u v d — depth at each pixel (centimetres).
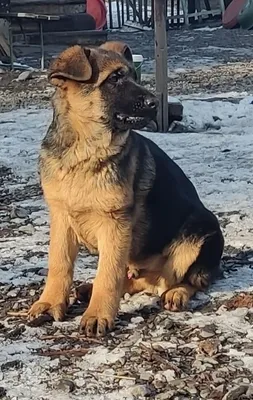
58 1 838
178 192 244
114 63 225
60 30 838
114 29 1188
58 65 223
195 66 777
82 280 255
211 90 628
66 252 232
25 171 388
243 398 192
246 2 1120
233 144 437
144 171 235
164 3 463
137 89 226
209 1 1206
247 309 234
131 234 227
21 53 811
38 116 521
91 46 239
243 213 318
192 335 220
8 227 310
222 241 247
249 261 271
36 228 308
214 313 233
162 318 229
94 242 232
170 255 242
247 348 213
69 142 223
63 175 223
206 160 400
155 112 228
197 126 495
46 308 230
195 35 1078
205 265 243
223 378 200
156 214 238
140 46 948
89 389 197
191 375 202
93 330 221
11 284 254
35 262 272
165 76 475
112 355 210
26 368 205
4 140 451
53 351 213
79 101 222
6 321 230
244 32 1090
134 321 229
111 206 222
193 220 243
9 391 196
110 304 225
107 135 221
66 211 228
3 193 356
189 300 240
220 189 350
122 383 199
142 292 247
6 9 765
